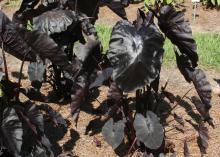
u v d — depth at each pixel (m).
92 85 2.96
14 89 2.92
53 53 2.84
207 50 4.81
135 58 2.80
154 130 2.95
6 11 6.20
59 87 3.77
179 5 6.31
